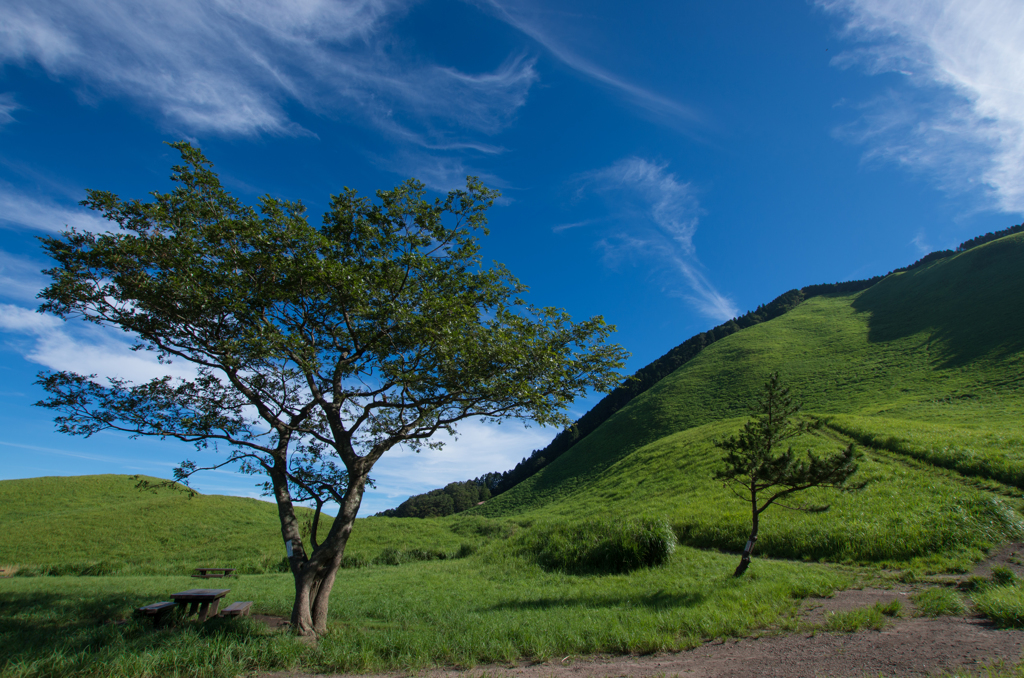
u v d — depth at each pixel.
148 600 13.57
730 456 16.52
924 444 29.39
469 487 129.88
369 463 10.81
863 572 15.60
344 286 10.01
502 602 13.96
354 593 16.08
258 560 31.05
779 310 134.50
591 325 12.05
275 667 7.21
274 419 10.73
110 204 10.00
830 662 6.79
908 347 70.56
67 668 6.34
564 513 44.72
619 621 9.88
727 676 6.46
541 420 11.79
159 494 55.00
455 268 12.12
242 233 10.32
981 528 17.77
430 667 7.30
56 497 53.62
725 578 14.88
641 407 87.31
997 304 69.56
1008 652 6.71
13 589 16.70
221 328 10.59
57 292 9.34
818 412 56.12
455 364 10.81
